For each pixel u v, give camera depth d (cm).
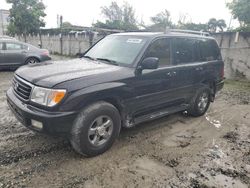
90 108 358
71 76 357
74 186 312
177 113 614
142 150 414
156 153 407
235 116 625
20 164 349
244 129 541
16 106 361
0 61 1083
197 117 598
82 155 380
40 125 338
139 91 424
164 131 499
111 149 407
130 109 421
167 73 469
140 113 448
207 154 417
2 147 391
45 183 313
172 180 339
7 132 447
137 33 494
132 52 439
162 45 471
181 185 330
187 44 532
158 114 481
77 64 431
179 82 504
